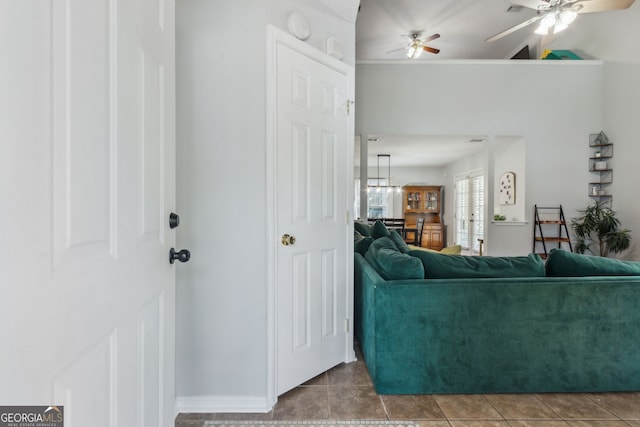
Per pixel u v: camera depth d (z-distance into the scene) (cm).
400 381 185
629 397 182
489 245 514
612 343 184
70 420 56
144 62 91
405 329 184
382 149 674
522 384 184
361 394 186
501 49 623
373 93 511
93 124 64
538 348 184
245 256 171
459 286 183
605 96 494
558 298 183
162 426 106
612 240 443
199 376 170
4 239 43
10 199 44
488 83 509
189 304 169
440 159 819
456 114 510
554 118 508
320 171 205
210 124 169
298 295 191
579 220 507
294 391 188
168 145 111
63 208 55
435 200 931
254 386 171
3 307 42
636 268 193
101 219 67
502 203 596
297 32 186
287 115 183
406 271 189
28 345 46
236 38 169
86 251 62
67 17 56
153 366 98
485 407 173
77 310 58
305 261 195
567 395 184
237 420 163
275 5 177
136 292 85
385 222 781
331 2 204
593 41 508
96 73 66
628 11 450
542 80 507
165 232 109
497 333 184
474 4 471
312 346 200
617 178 475
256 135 170
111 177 72
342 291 223
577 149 507
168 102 111
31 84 48
